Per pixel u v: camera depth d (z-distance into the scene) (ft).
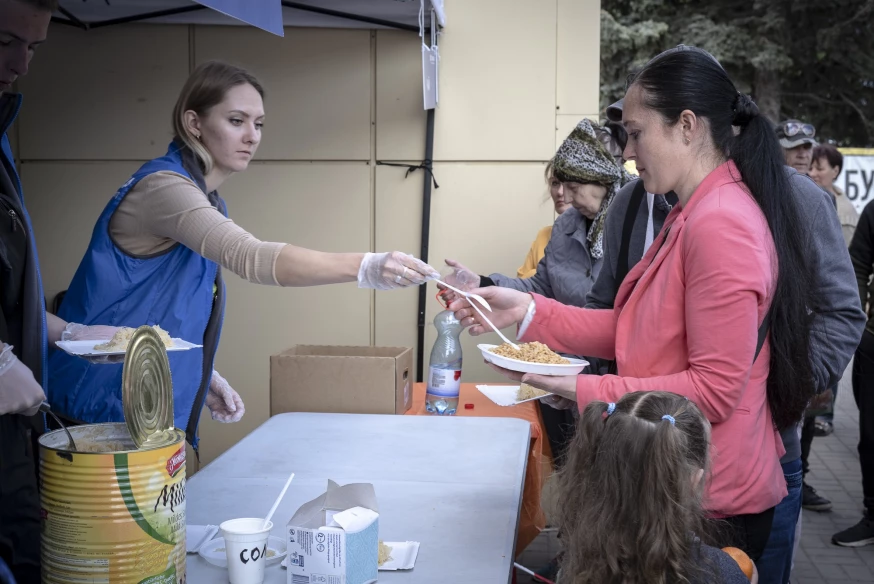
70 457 4.19
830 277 6.37
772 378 5.93
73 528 4.22
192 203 6.98
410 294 14.44
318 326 14.51
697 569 4.67
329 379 9.73
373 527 5.04
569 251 11.86
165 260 7.37
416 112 14.21
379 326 14.51
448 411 10.02
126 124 14.17
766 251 5.63
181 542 4.56
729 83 6.10
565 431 11.19
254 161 14.33
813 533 14.53
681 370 5.97
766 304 5.69
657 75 6.04
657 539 4.63
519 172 14.32
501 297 7.62
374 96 14.21
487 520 6.14
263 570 5.06
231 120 7.57
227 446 14.55
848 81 45.73
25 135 14.17
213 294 7.98
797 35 43.60
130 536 4.25
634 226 8.63
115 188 14.26
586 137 11.46
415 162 14.32
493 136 14.26
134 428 4.41
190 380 7.60
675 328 5.89
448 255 14.46
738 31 42.57
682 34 42.96
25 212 6.03
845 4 41.93
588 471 4.95
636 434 4.75
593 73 14.14
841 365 6.40
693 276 5.65
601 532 4.77
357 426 8.96
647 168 6.22
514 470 7.38
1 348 4.94
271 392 9.82
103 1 13.11
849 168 28.09
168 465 4.40
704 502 5.14
